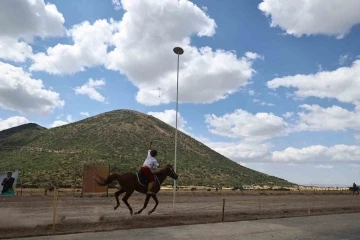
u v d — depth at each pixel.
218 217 15.70
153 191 15.29
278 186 113.44
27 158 95.25
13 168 82.06
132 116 152.88
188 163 114.75
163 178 15.82
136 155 108.50
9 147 113.06
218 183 97.31
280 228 12.97
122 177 14.90
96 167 28.39
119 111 160.62
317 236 11.55
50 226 11.92
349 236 11.76
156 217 14.82
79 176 75.31
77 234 10.70
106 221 13.33
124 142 120.12
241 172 126.69
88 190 27.78
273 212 18.92
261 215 17.14
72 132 126.75
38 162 89.38
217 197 35.12
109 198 27.09
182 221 14.03
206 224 13.42
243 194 43.84
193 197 33.34
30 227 11.68
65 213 16.52
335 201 32.81
